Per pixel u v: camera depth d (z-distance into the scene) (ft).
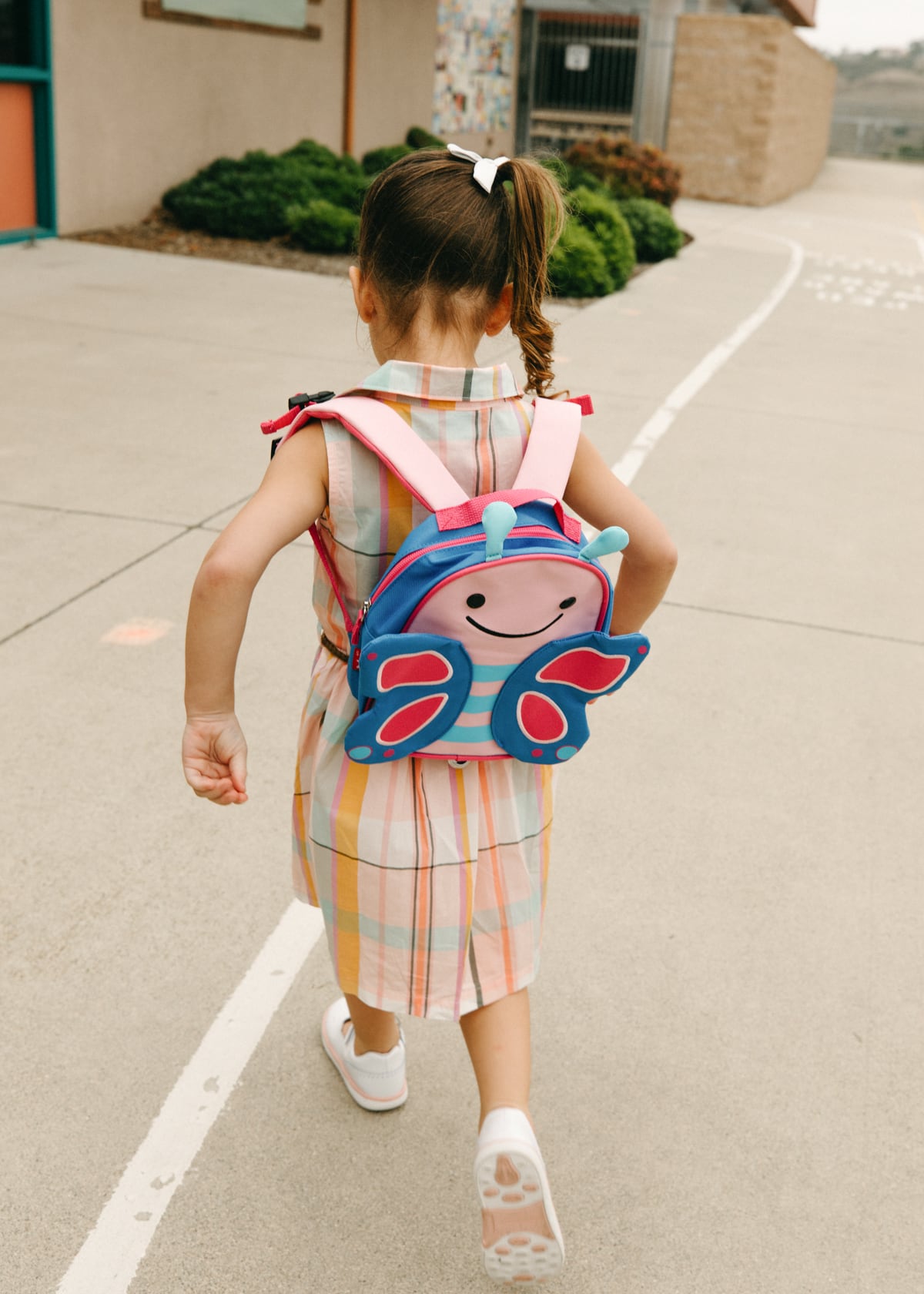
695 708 11.48
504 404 4.96
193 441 18.28
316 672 5.46
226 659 4.65
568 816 9.63
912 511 17.69
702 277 40.81
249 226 37.91
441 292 4.80
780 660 12.60
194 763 4.82
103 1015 7.28
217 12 40.11
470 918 5.28
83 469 16.71
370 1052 6.55
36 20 32.86
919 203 86.22
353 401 4.76
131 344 24.07
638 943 8.24
